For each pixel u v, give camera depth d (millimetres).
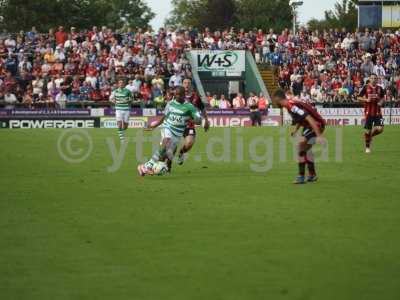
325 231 24016
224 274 19328
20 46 90375
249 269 19750
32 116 84000
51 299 17562
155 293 17906
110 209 28203
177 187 33688
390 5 122562
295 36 102500
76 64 88750
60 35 92750
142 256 21125
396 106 92188
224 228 24594
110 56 90875
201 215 26844
